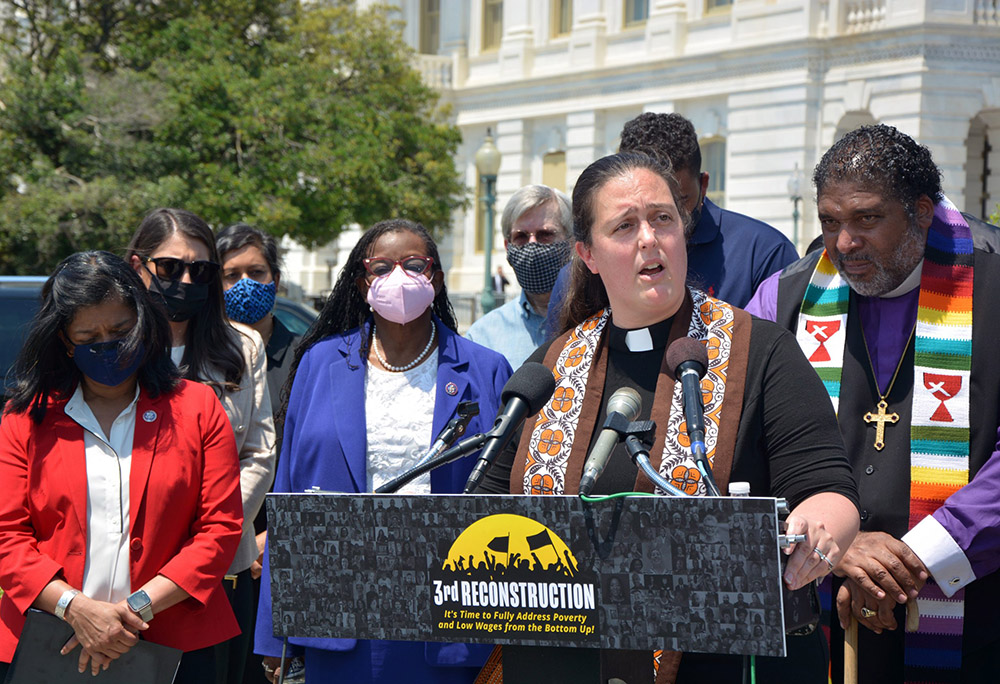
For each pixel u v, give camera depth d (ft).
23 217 54.80
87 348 10.03
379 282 11.28
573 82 87.66
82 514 10.18
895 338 10.31
